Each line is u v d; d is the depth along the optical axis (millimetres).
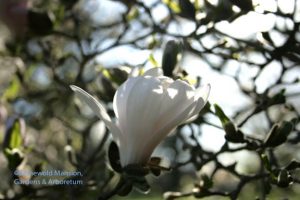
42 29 609
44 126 816
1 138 675
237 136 473
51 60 754
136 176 423
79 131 713
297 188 726
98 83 716
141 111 424
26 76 771
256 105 567
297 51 544
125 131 434
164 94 421
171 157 727
